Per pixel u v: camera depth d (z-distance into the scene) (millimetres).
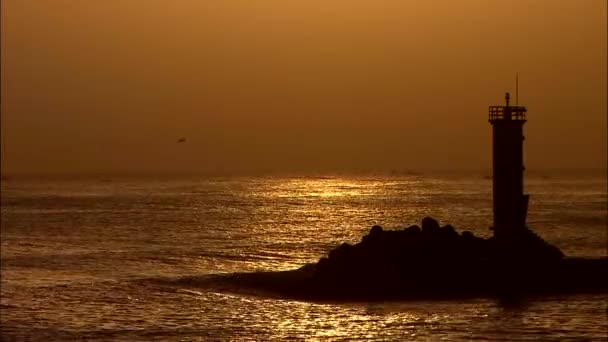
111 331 119125
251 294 144875
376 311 131375
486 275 147125
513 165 159125
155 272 172375
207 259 192250
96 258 196500
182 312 131625
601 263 152000
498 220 159625
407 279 145000
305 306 135625
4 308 134750
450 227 158875
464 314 128500
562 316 126312
